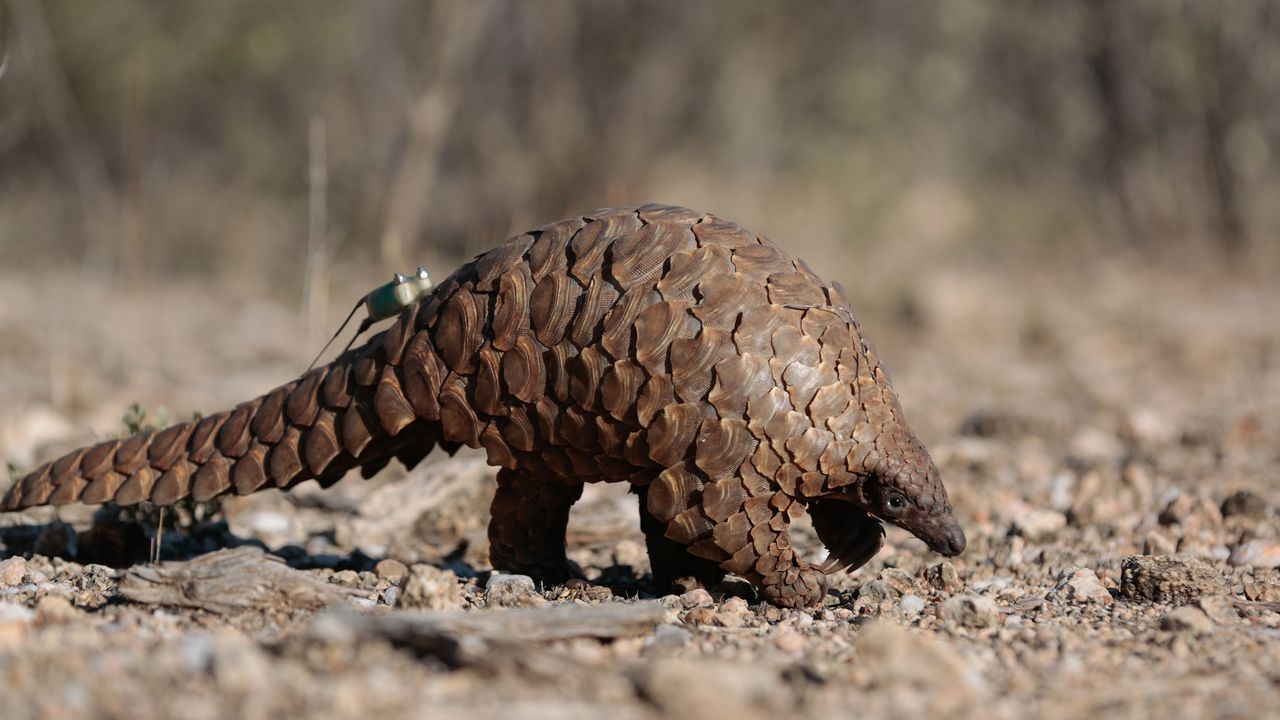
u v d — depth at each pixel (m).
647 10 25.58
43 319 19.34
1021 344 20.06
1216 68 23.69
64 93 24.98
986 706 5.10
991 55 26.62
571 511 9.30
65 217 26.20
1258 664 5.71
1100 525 9.02
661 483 6.34
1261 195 24.64
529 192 24.83
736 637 6.09
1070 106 25.83
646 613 5.96
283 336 19.23
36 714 4.69
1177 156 24.44
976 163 29.39
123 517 8.43
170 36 26.03
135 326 19.48
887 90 27.39
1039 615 6.71
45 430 11.91
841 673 5.44
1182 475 10.71
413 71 25.28
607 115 25.30
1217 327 20.08
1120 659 5.83
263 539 8.93
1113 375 17.17
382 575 7.46
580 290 6.42
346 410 6.89
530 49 25.42
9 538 8.31
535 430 6.54
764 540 6.44
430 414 6.71
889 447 6.37
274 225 26.03
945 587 7.32
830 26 27.23
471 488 9.15
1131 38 24.47
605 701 5.00
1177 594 7.01
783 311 6.34
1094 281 24.05
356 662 5.26
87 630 5.76
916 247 28.09
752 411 6.21
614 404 6.29
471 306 6.61
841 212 27.97
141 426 8.24
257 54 25.47
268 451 7.01
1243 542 8.45
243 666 4.98
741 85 26.78
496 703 4.90
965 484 10.40
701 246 6.43
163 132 26.55
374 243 23.59
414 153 23.12
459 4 23.66
